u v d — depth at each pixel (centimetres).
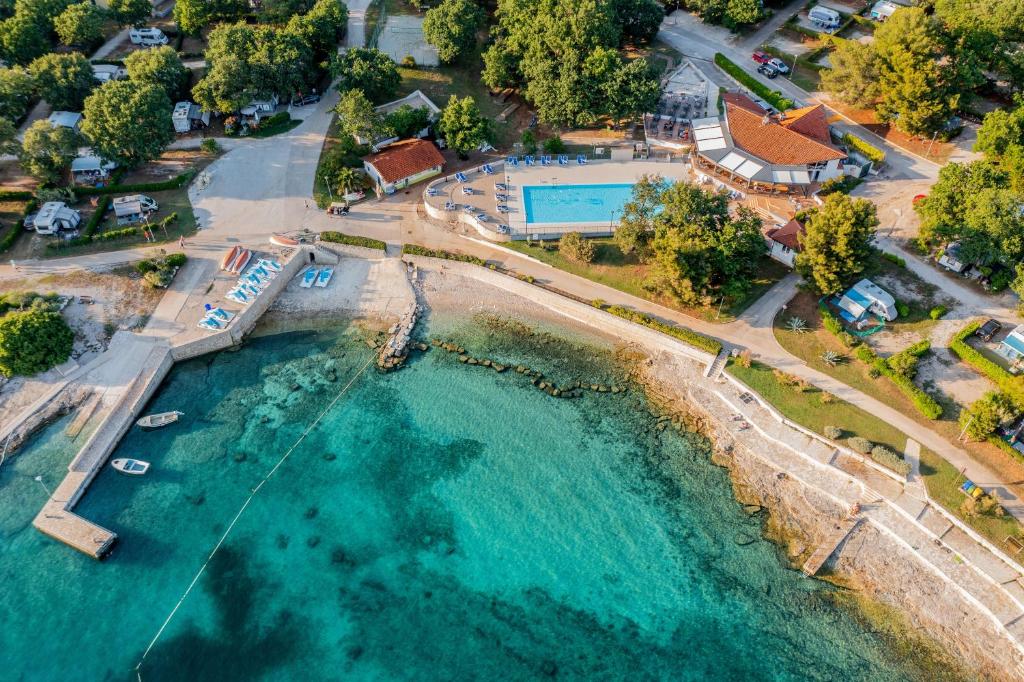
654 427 9162
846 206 9394
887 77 12262
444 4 14012
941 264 10575
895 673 7088
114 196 11744
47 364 9288
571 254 10925
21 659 7225
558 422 9238
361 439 9062
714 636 7369
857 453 8506
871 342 9694
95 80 12912
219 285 10588
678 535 8138
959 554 7694
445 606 7588
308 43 13525
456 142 12300
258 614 7525
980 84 12500
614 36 13288
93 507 8350
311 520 8288
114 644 7331
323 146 12988
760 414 9094
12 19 13250
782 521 8212
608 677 7094
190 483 8600
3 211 11362
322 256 11200
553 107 12731
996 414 8200
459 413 9344
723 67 14475
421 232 11550
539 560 7950
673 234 9631
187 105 13175
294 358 9975
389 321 10456
